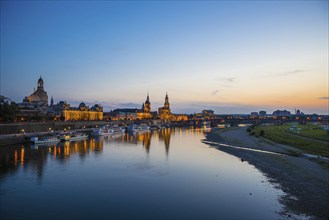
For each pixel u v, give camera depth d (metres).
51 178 58.34
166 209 41.06
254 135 166.50
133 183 54.75
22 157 82.88
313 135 147.88
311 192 47.91
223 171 64.75
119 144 123.94
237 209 40.78
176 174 62.03
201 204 43.00
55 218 38.00
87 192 49.00
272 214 38.81
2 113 143.00
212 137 159.25
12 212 40.00
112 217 38.34
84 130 187.00
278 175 59.97
